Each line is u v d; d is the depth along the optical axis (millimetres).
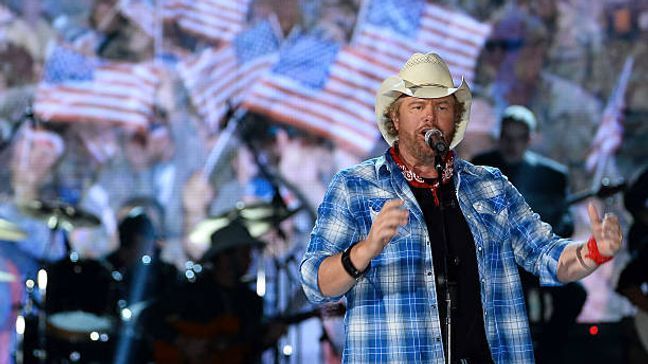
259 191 32125
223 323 27094
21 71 32438
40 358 28234
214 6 32531
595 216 11555
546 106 32500
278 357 27516
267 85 32406
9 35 32469
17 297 31625
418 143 11922
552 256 12117
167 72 32531
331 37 32562
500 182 12562
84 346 28109
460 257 11867
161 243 30562
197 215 32125
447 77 12219
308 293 11789
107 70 32562
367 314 11758
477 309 11773
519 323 11961
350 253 11047
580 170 32312
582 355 27562
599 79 32500
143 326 27031
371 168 12297
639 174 28766
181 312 27031
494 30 32625
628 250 28922
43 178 32281
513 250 12531
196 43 32562
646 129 32250
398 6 32562
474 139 32406
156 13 32625
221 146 32281
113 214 32250
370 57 32531
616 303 30828
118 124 32500
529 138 29484
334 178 12359
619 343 27500
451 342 11586
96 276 29047
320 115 32375
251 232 29156
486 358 11680
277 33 32531
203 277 27359
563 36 32594
